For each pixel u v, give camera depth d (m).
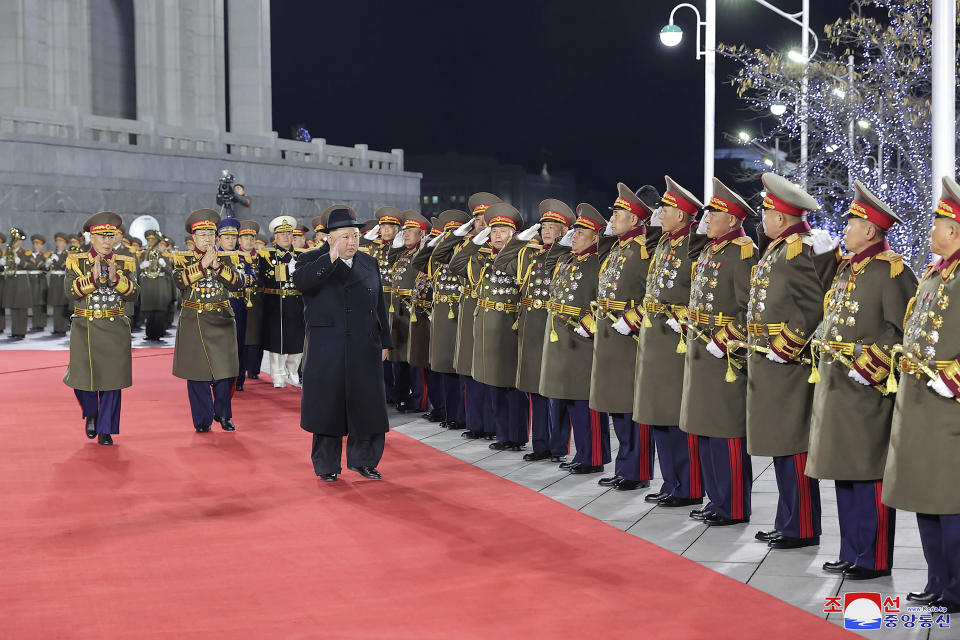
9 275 19.94
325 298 7.72
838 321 5.36
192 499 7.29
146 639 4.63
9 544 6.17
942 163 7.66
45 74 29.89
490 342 8.91
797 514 5.96
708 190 16.45
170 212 27.86
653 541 6.14
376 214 11.22
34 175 24.58
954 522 4.80
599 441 8.06
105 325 9.20
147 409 11.38
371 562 5.75
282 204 31.06
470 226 9.38
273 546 6.09
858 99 16.89
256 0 36.28
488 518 6.69
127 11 34.44
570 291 7.91
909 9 16.64
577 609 4.95
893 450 4.97
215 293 9.81
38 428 10.18
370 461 7.90
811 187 18.27
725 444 6.43
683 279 6.80
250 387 13.16
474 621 4.80
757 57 18.98
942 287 4.78
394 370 11.41
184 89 34.62
